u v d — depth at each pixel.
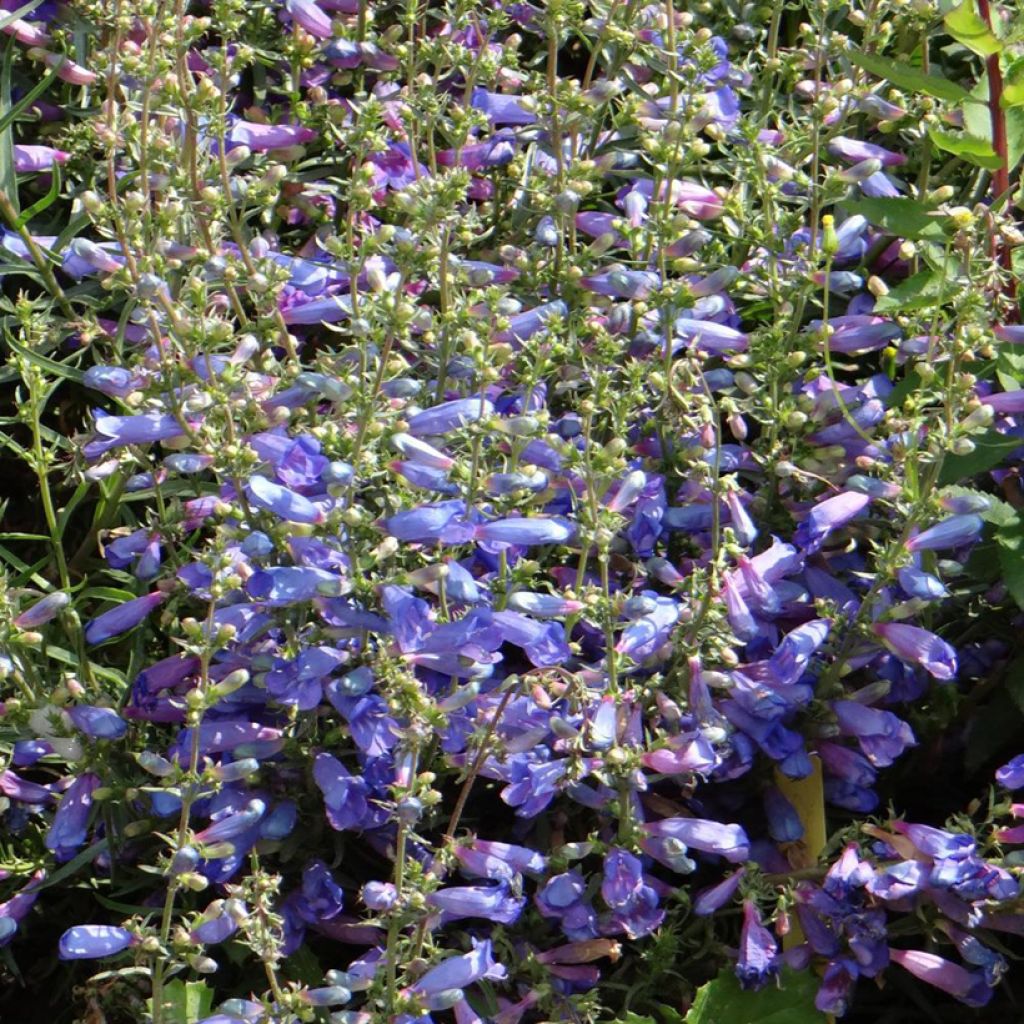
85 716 0.96
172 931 0.94
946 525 0.97
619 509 0.96
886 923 0.98
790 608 1.01
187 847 0.91
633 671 0.98
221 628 0.91
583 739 0.94
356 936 0.98
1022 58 1.04
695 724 0.97
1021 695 1.02
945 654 0.98
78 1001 0.99
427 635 0.93
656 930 0.99
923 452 0.98
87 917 1.02
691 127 1.02
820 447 1.02
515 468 0.96
